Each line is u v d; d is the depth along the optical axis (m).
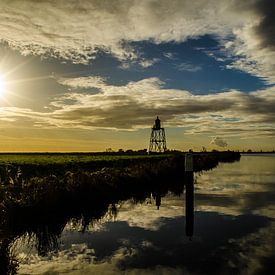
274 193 23.91
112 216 16.02
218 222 14.53
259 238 12.06
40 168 29.56
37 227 13.91
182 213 16.73
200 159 63.09
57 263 9.77
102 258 10.12
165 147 92.56
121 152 131.38
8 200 14.46
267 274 8.81
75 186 18.20
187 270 9.10
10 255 10.27
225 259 9.88
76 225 14.23
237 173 43.69
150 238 12.16
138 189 25.33
